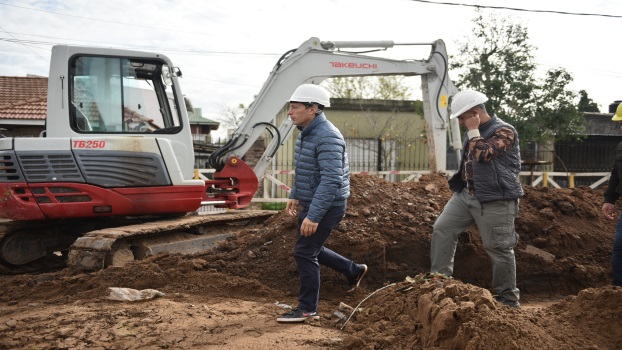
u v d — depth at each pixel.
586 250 7.57
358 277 5.84
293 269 6.30
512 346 3.50
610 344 3.78
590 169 21.95
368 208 7.17
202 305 5.41
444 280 4.73
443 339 3.76
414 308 4.38
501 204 5.43
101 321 4.82
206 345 4.30
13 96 20.66
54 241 8.38
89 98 8.00
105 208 7.78
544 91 20.12
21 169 7.57
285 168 20.22
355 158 23.02
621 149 6.18
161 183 8.05
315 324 4.84
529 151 21.16
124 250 7.35
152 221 8.23
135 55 8.20
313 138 4.89
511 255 5.52
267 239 6.87
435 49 10.79
